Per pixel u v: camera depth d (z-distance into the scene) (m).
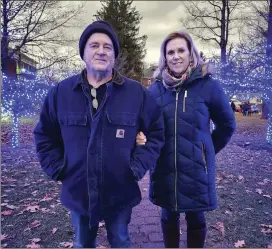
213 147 2.16
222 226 2.99
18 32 7.38
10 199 3.77
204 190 2.07
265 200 3.74
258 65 7.10
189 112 2.04
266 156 6.06
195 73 2.04
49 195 3.95
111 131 1.77
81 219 1.87
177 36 2.08
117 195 1.81
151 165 1.87
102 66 1.77
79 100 1.80
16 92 6.80
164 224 2.29
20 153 6.28
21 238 2.82
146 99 1.89
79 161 1.77
